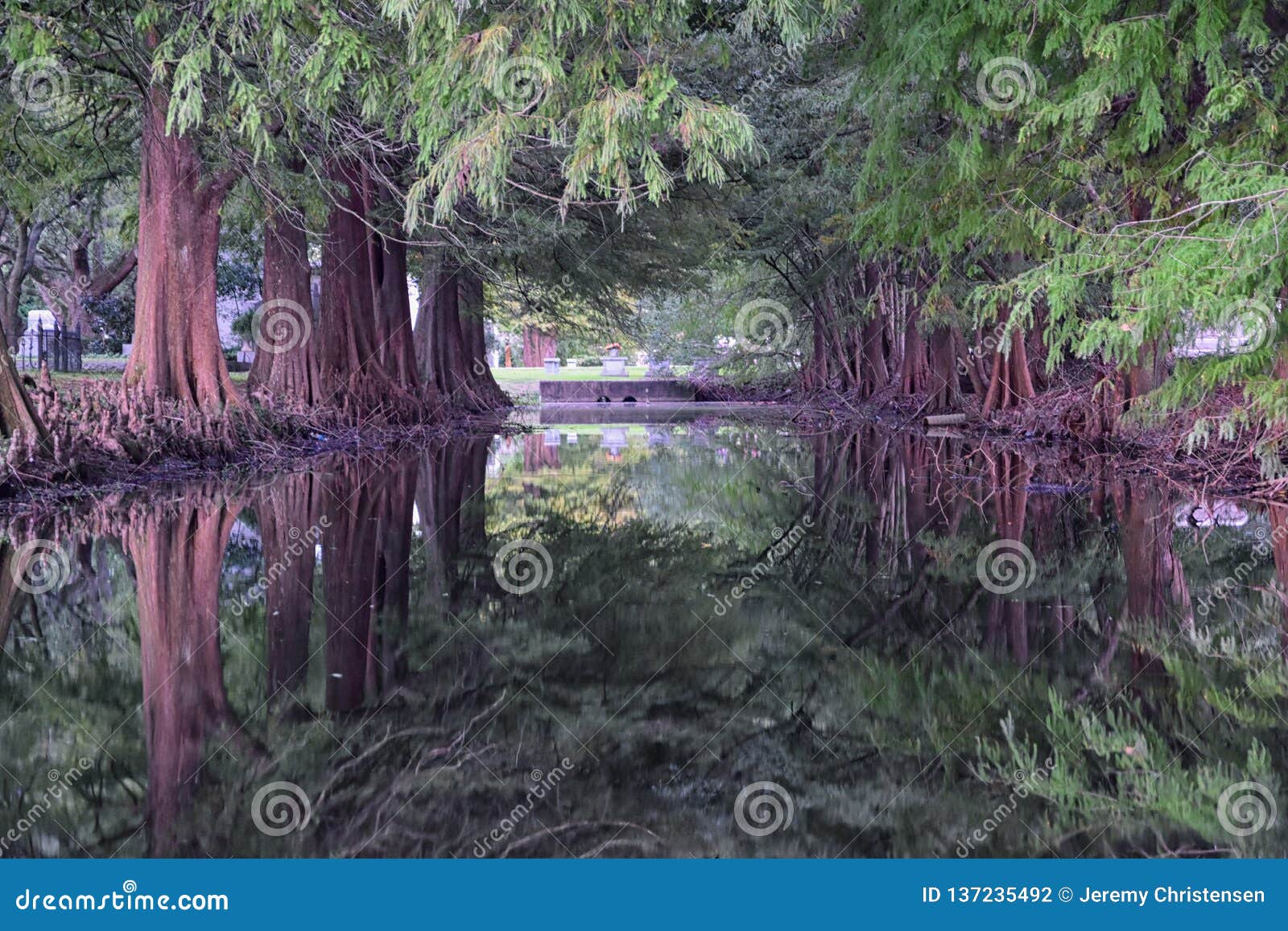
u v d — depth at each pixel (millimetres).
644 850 3424
